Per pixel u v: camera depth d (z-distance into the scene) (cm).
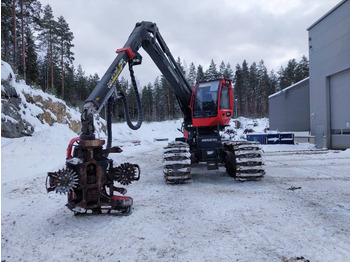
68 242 313
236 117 5928
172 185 630
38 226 369
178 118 5422
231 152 697
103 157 404
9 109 1206
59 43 3650
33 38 3472
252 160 629
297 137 2219
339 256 265
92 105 418
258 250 282
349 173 768
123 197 408
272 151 1606
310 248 284
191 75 6681
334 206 435
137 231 341
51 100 1852
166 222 371
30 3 2825
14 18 2430
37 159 983
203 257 270
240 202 465
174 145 664
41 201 502
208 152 700
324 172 790
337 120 1730
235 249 285
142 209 434
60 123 1845
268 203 456
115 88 488
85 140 385
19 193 564
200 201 478
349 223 355
